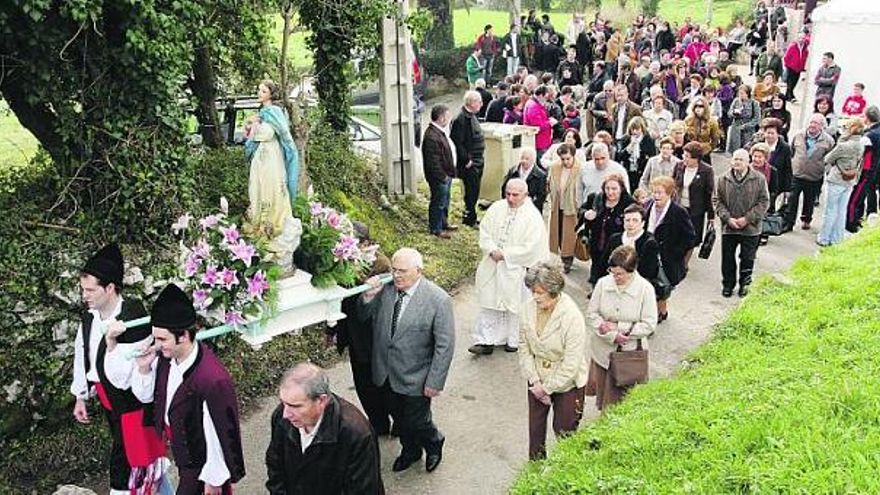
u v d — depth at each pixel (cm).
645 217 865
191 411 495
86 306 654
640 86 1819
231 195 886
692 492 412
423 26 1138
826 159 1098
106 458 668
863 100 1486
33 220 729
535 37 2372
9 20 675
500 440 696
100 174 754
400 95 1175
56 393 671
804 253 1117
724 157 1598
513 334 848
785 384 527
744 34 2800
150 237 773
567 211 1029
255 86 1038
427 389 618
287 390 420
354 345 668
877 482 379
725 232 948
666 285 834
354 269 664
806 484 390
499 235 826
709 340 729
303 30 1110
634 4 3859
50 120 777
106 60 729
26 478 640
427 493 624
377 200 1156
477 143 1152
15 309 669
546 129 1346
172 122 766
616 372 616
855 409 464
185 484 510
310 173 1045
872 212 1188
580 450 520
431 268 1036
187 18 771
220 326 632
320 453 439
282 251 641
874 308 667
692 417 502
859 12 1553
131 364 523
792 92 2114
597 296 631
